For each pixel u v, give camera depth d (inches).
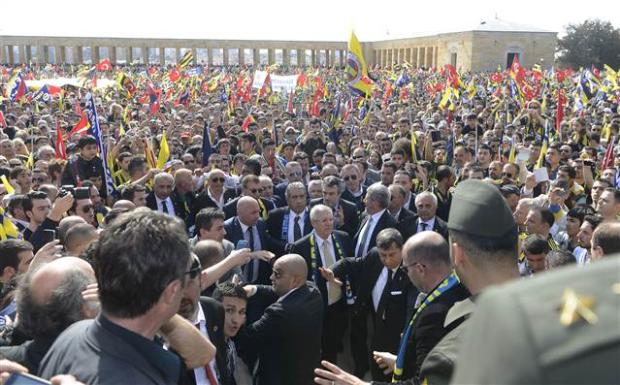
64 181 405.1
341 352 295.1
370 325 268.1
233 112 1013.8
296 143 666.8
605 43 3051.2
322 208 292.8
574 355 28.3
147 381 80.7
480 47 3078.2
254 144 589.6
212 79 1624.0
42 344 107.9
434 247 139.9
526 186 408.2
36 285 108.3
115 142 592.4
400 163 476.4
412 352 141.7
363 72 740.0
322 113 967.6
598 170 494.0
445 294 136.9
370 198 315.0
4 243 186.4
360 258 282.4
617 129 658.8
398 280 242.2
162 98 1295.5
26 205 275.3
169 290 85.8
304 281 222.5
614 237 161.6
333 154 513.7
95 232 197.3
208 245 195.3
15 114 899.4
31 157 452.4
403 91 1457.9
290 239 343.3
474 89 1296.8
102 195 412.2
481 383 31.1
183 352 105.3
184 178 376.2
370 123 831.7
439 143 566.3
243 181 371.2
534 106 795.4
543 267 223.6
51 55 3572.8
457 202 105.1
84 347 83.1
